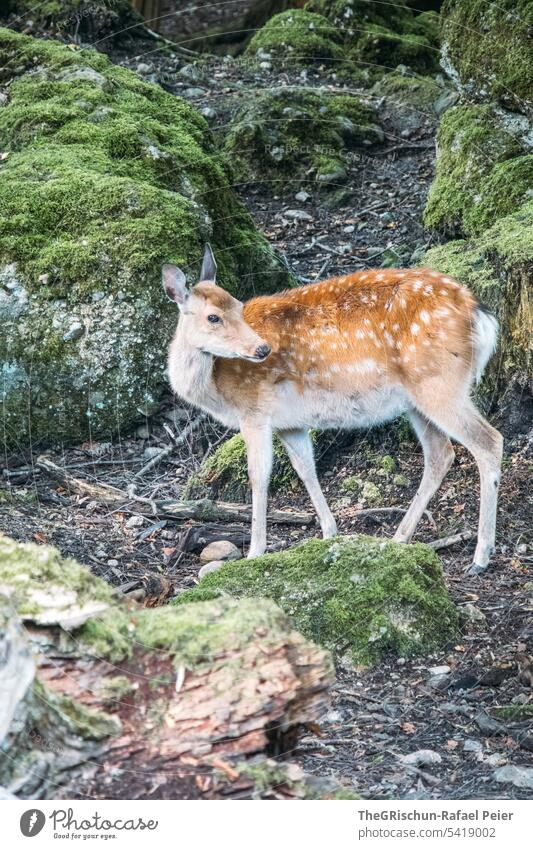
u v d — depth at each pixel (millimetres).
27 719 4527
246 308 9359
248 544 9367
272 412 9141
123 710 4684
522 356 9727
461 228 12492
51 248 11133
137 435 11117
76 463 10711
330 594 7570
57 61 13969
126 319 10953
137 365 10992
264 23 21562
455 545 8977
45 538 9023
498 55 12680
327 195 14992
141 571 8680
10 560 4965
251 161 15312
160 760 4613
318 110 16109
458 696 6879
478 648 7383
